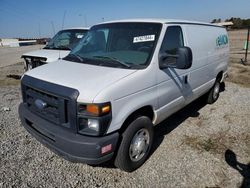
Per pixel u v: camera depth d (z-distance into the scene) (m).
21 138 4.25
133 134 3.22
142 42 3.61
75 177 3.26
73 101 2.69
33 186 3.06
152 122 3.70
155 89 3.46
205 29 5.09
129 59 3.47
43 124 3.04
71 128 2.79
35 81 3.20
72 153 2.75
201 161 3.67
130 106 3.04
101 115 2.67
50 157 3.69
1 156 3.67
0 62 18.17
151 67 3.34
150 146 3.63
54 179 3.20
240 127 4.84
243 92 7.33
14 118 5.13
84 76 3.04
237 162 3.66
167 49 3.69
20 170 3.36
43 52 7.50
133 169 3.41
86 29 7.94
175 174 3.36
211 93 5.98
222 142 4.25
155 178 3.28
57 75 3.17
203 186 3.14
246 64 12.33
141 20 3.97
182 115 5.45
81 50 4.11
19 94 7.09
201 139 4.34
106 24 4.29
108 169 3.46
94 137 2.73
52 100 2.93
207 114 5.52
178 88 4.06
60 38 8.26
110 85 2.81
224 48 6.11
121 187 3.10
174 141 4.26
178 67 3.29
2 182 3.10
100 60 3.56
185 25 4.32
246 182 3.23
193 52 4.45
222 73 6.29
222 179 3.28
